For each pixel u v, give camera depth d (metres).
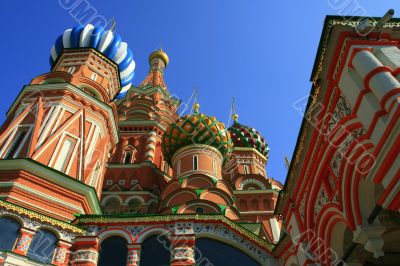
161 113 35.03
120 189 25.69
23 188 14.31
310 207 10.64
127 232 14.20
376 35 8.41
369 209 8.45
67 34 26.16
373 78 7.27
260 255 14.74
